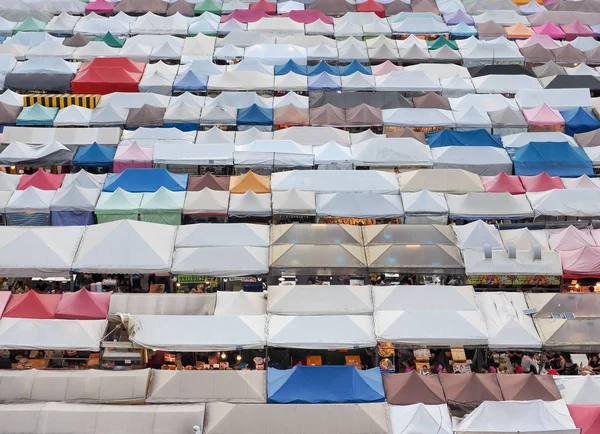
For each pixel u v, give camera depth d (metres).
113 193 39.59
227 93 50.38
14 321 31.23
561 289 36.03
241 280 36.31
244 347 30.94
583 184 41.56
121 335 31.59
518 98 51.59
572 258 36.00
